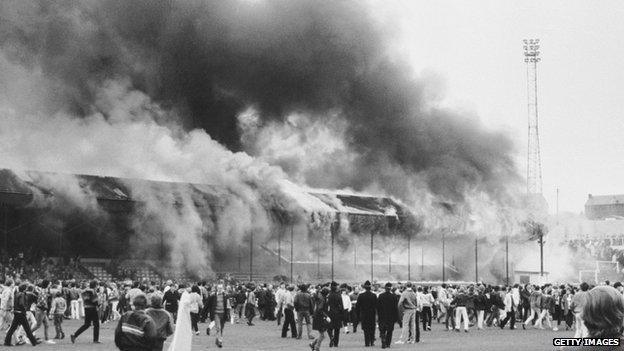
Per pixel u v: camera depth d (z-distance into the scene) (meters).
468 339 33.19
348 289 38.72
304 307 32.09
